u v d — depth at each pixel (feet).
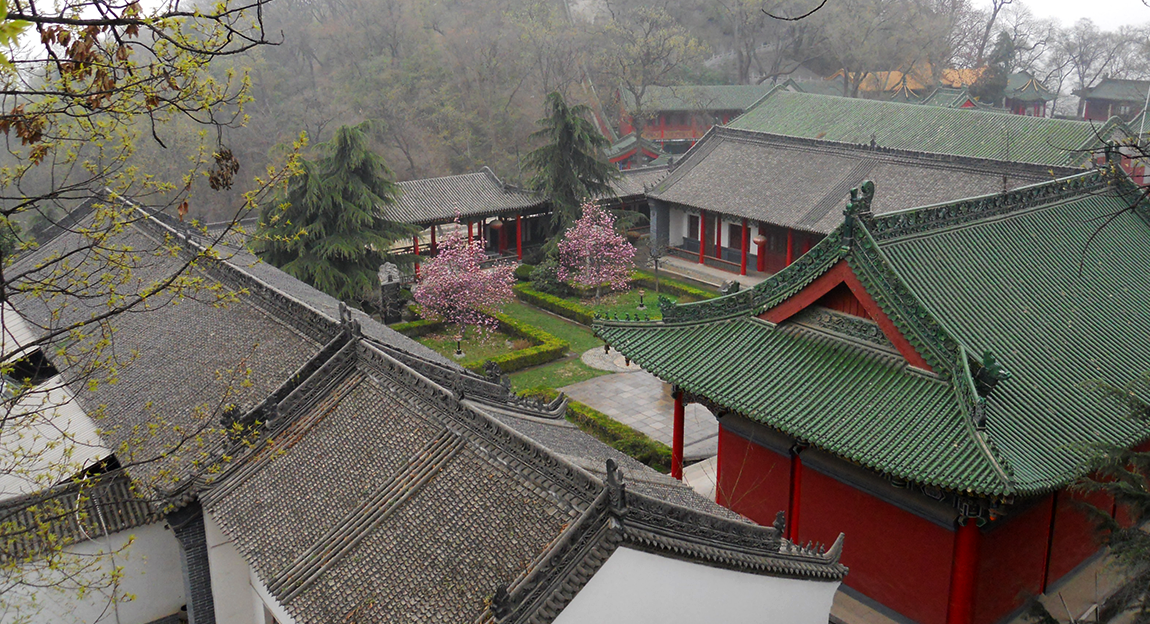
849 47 349.20
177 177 211.20
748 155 203.51
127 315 102.58
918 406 70.38
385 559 57.16
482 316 162.81
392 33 319.47
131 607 80.74
